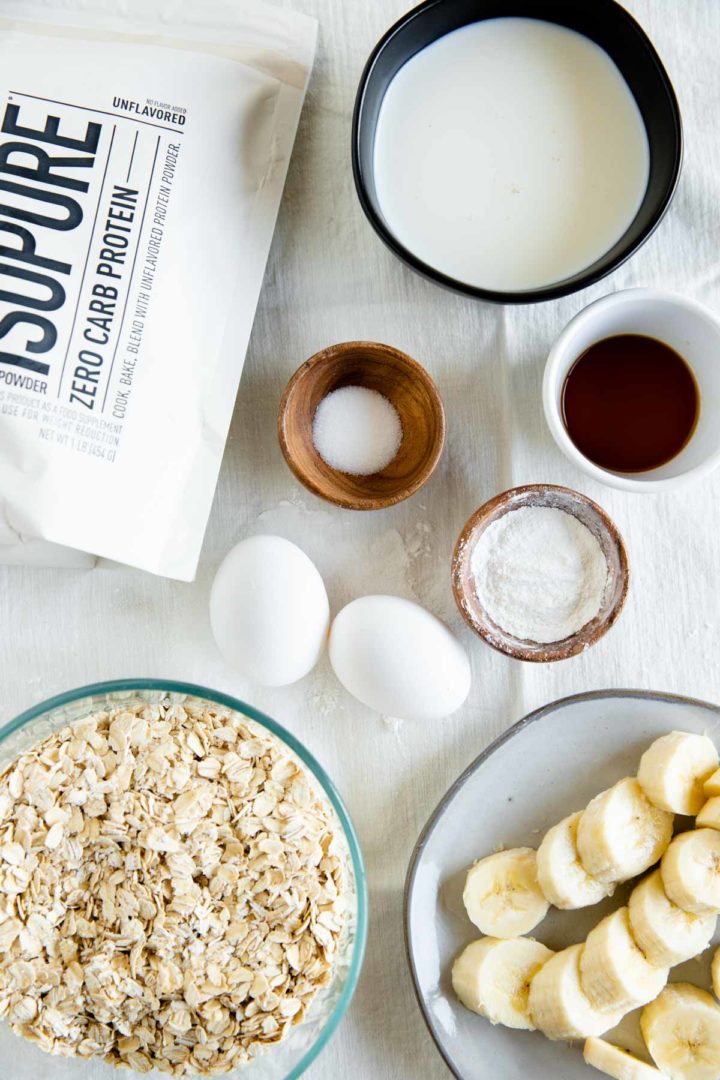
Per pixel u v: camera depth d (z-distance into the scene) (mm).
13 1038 552
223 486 562
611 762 548
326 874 527
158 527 525
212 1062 521
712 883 527
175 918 517
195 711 536
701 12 555
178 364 521
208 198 521
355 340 561
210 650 563
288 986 522
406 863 561
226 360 533
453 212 526
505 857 542
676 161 501
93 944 521
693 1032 543
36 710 520
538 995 539
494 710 560
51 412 504
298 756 538
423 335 562
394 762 562
